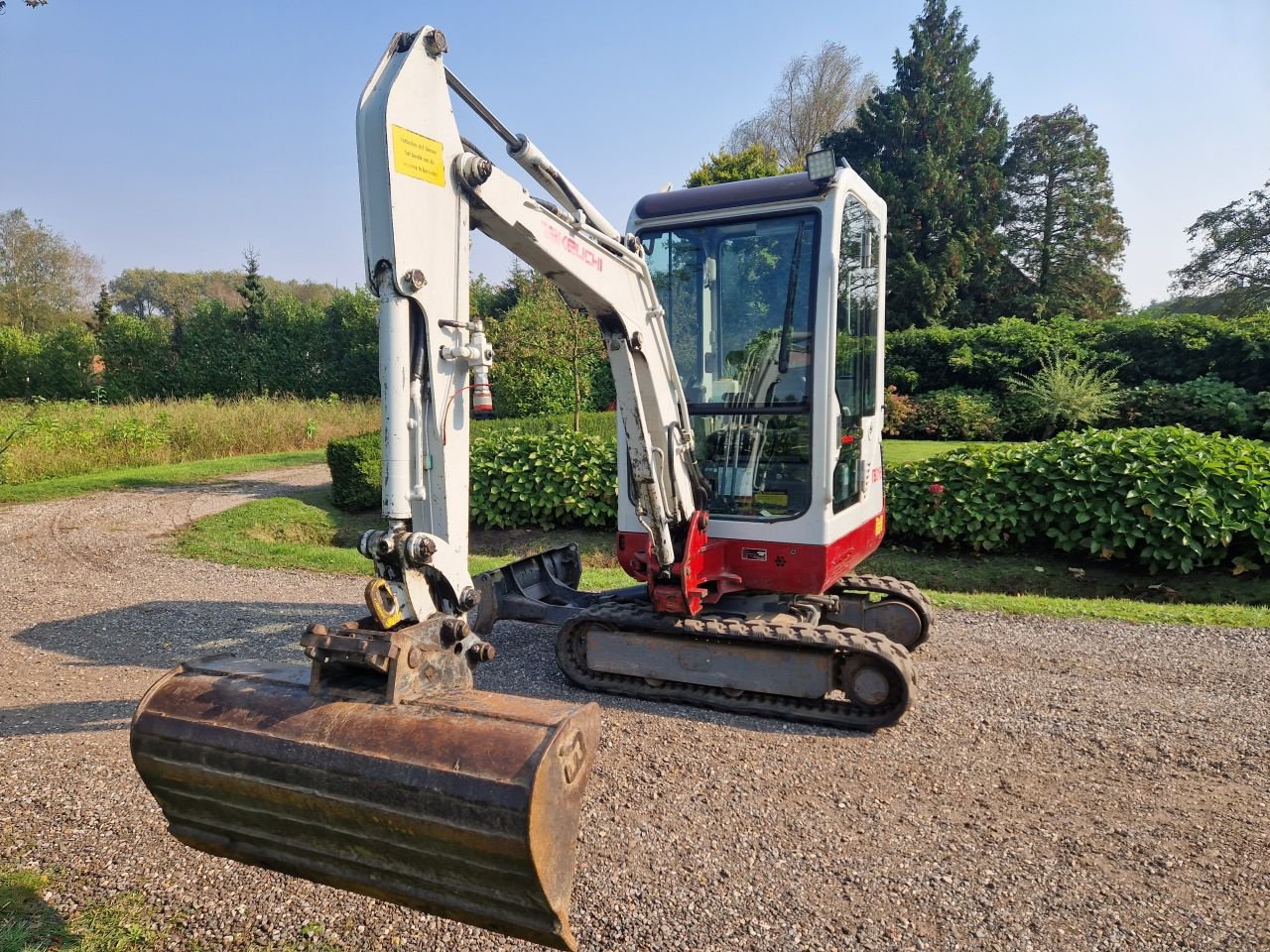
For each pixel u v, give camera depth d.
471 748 2.10
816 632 4.52
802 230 4.72
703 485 4.77
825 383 4.68
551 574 6.26
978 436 19.88
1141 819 3.55
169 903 2.95
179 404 22.83
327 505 12.58
